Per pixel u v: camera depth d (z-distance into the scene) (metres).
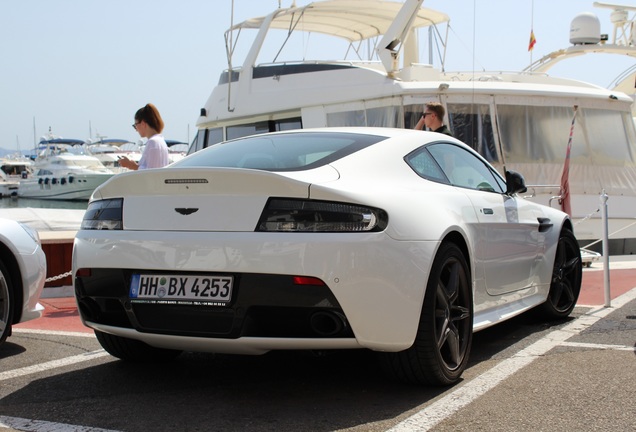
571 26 14.97
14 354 4.30
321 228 2.99
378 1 11.91
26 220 8.55
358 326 3.00
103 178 49.03
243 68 12.34
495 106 9.91
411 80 10.70
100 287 3.38
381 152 3.59
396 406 3.14
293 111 11.46
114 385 3.58
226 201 3.13
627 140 10.75
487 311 4.11
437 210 3.47
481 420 2.92
